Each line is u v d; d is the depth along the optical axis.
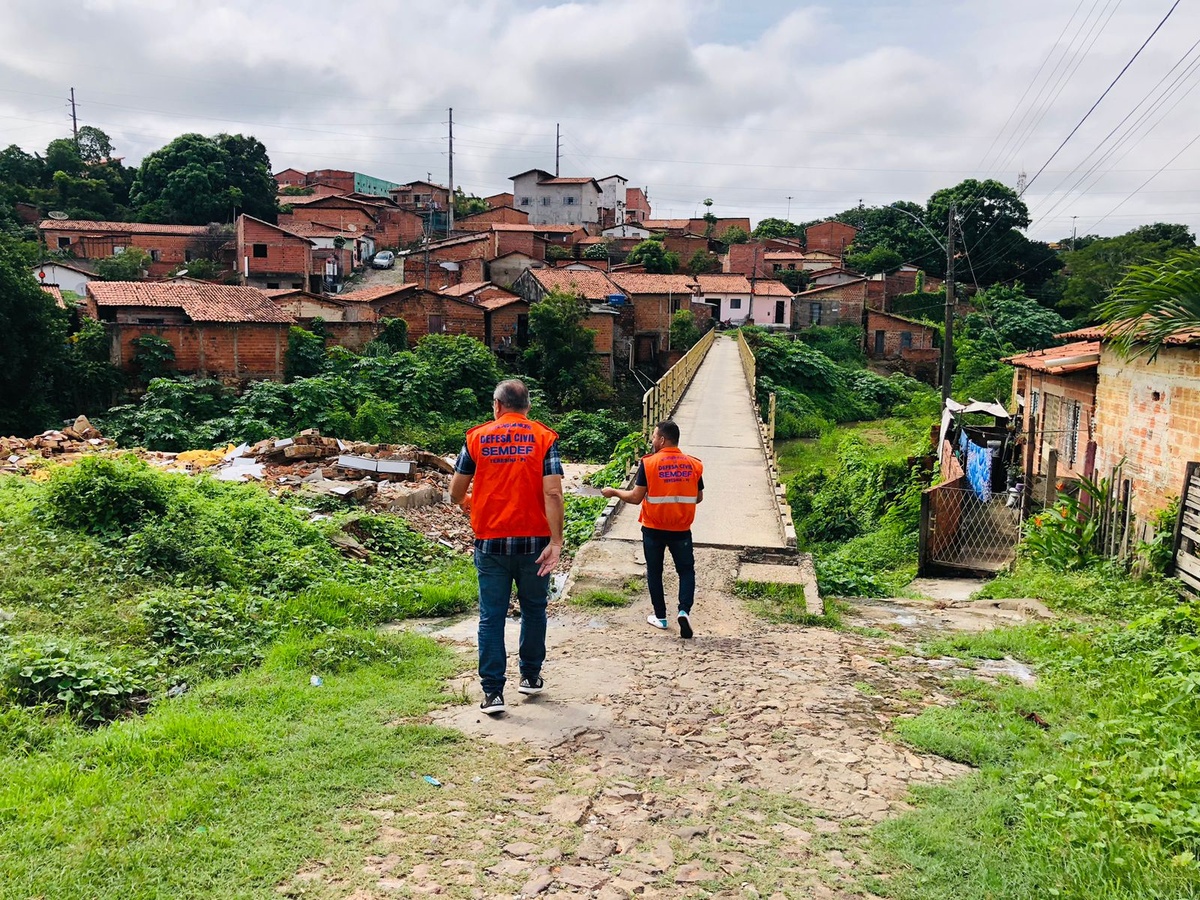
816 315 60.19
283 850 3.33
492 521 4.93
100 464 9.30
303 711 4.83
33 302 26.97
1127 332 9.68
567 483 17.05
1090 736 4.75
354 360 36.31
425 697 5.16
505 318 44.75
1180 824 3.55
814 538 18.38
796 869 3.42
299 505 11.50
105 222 59.09
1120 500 10.48
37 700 4.81
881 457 24.27
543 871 3.31
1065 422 17.03
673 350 52.44
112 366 31.27
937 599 10.31
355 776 3.99
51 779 3.75
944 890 3.28
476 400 36.97
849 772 4.38
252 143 67.19
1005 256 67.12
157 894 2.99
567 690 5.45
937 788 4.15
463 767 4.20
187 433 28.70
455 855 3.38
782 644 7.01
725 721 5.05
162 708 4.80
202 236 57.44
